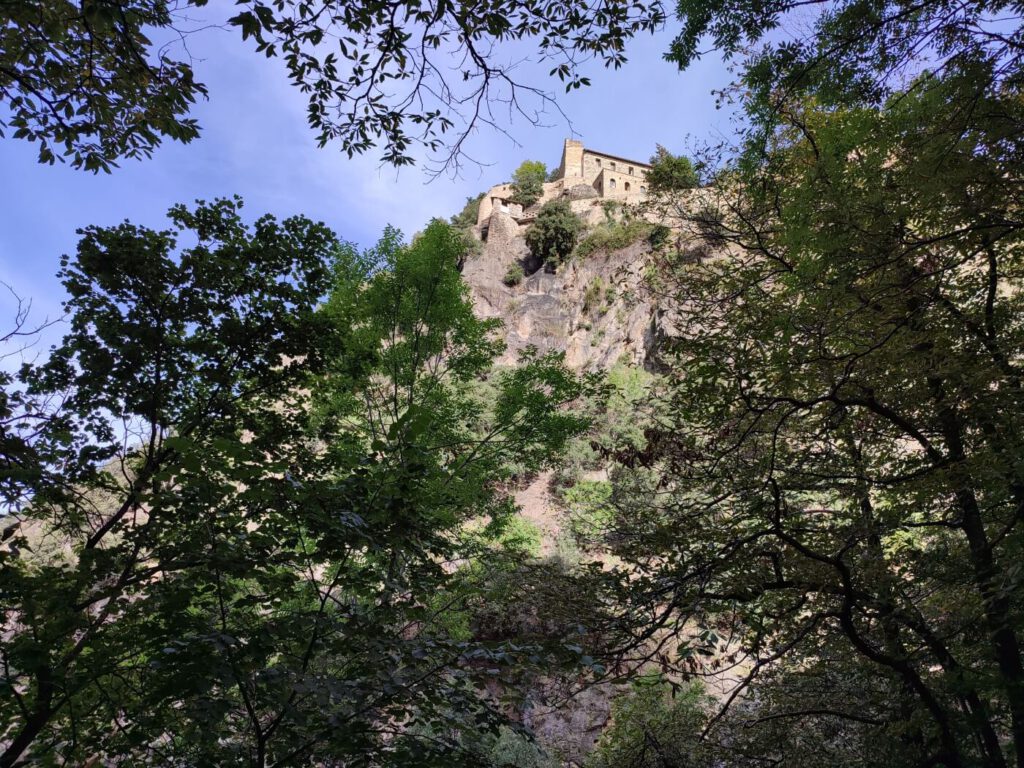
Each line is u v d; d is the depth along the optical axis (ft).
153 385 23.30
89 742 16.03
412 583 16.03
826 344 21.38
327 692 12.14
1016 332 25.09
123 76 16.10
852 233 18.07
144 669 15.85
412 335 40.45
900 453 29.30
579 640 19.47
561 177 216.74
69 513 19.65
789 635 26.37
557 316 144.46
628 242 144.25
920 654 25.02
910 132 17.84
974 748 26.40
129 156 18.04
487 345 41.91
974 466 21.56
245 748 14.55
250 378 26.14
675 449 24.99
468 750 14.38
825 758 29.30
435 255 40.04
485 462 37.32
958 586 25.30
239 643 12.29
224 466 13.17
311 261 26.61
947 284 25.39
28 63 15.92
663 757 30.01
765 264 28.30
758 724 31.32
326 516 14.42
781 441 27.71
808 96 26.02
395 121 14.93
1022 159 16.07
